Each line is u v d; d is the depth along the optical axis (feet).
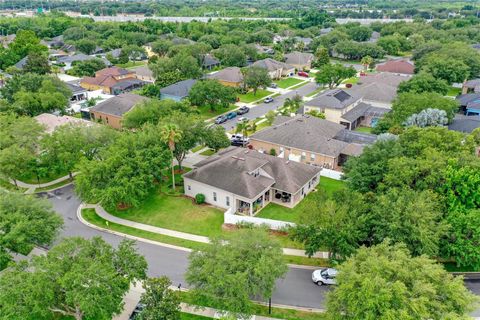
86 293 93.56
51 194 184.96
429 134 159.74
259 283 104.01
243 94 351.05
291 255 140.05
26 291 93.30
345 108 267.59
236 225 156.35
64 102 272.31
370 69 457.68
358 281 92.63
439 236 122.01
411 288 92.43
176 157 199.31
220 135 207.62
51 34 610.65
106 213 167.73
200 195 172.14
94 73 404.57
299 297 119.55
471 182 128.88
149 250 142.92
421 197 124.67
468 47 405.80
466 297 91.40
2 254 118.32
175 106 235.20
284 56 457.68
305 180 176.14
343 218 125.08
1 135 191.21
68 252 105.09
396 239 119.14
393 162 143.43
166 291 102.63
